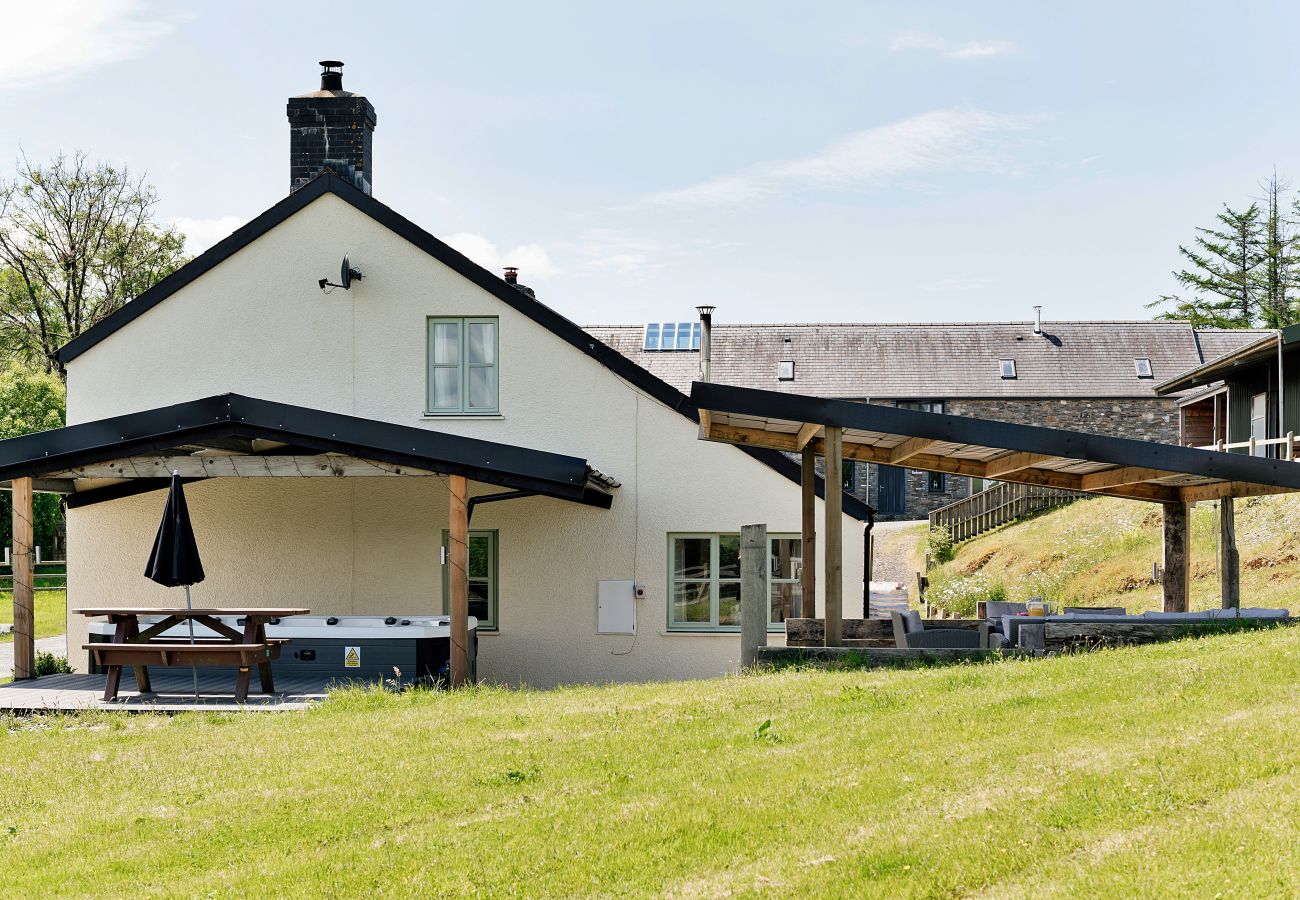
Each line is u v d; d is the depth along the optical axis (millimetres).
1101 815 6090
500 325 17156
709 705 10430
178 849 7254
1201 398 32906
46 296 50000
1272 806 5773
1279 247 60344
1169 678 9359
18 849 7496
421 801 7895
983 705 9195
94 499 17641
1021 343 46750
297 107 18688
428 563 17156
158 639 14961
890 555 36031
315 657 14492
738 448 16844
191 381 17516
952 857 5816
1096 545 26188
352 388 17297
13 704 12867
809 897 5598
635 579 16844
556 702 11570
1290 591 18453
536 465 14023
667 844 6617
